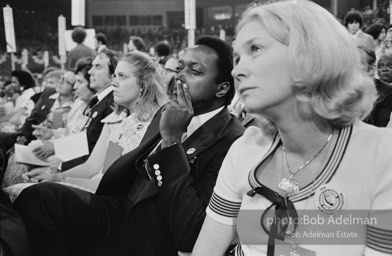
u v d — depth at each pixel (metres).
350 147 0.89
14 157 2.66
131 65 2.32
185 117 1.43
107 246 1.69
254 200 0.98
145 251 1.50
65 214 1.58
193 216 1.34
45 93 4.62
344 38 0.87
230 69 1.58
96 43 6.96
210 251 1.09
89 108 3.19
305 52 0.84
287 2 0.90
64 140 2.53
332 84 0.86
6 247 1.21
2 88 6.50
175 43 15.66
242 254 1.03
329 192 0.88
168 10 16.44
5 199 1.38
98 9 16.50
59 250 1.60
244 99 0.91
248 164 1.03
